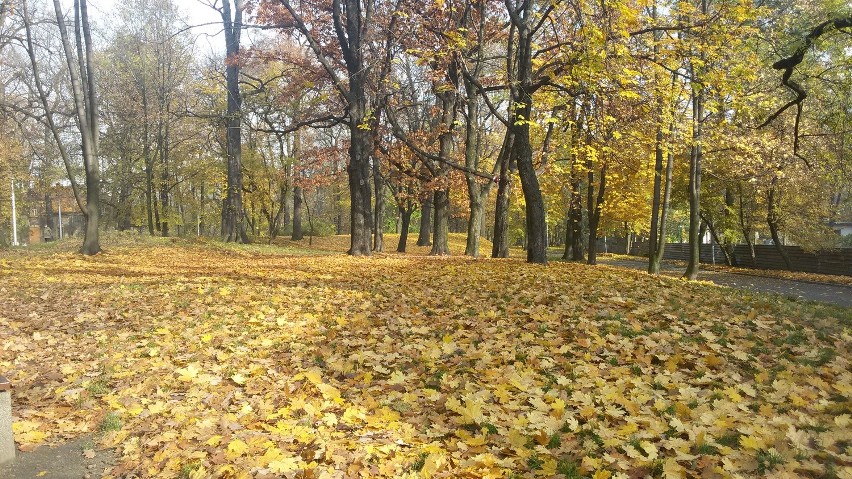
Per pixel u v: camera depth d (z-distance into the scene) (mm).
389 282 11789
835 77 14219
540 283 10664
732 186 28719
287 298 9953
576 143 19625
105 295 10734
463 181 25031
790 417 3893
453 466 3588
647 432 3752
